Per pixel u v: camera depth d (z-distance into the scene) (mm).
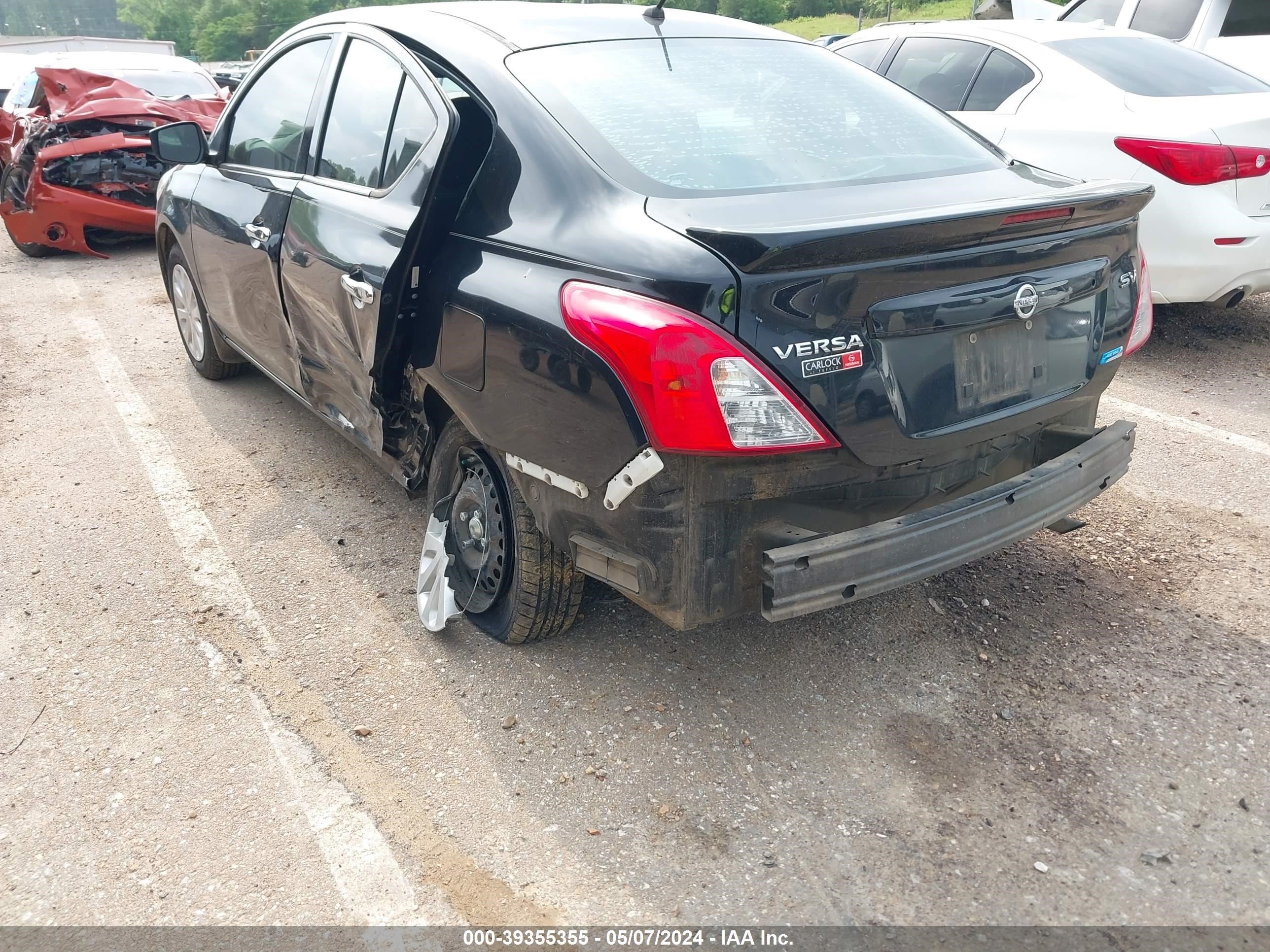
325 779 2484
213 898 2146
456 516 3000
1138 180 4898
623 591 2350
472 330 2506
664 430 2057
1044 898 2109
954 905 2094
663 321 2033
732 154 2531
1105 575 3320
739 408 2023
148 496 4008
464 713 2717
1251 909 2072
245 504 3932
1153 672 2824
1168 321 6078
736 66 2961
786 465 2131
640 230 2189
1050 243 2379
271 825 2342
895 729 2629
